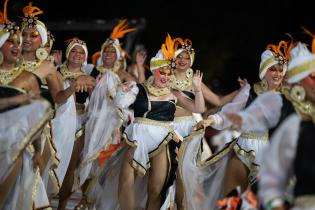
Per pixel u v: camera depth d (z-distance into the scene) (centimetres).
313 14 4081
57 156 1456
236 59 4141
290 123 864
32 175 1305
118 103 1463
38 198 1318
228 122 1345
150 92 1472
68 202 1830
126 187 1448
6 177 1240
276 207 838
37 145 1309
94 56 2203
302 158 853
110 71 1719
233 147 1397
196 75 1524
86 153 1664
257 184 1081
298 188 862
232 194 1259
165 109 1470
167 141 1457
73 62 1714
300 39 4091
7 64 1288
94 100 1678
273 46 1410
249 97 1382
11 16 2808
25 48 1424
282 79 1394
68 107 1590
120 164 1509
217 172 1430
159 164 1462
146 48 4366
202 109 1524
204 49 4319
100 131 1670
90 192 1611
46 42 1488
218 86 3972
